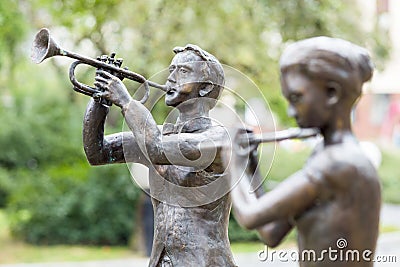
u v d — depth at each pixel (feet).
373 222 8.39
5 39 37.83
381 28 39.22
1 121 44.16
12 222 42.19
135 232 39.52
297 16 36.27
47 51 11.63
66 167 43.75
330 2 37.40
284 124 35.58
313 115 8.36
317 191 8.29
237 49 36.06
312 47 8.32
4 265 35.24
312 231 8.40
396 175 61.77
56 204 41.55
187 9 36.27
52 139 44.57
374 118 75.51
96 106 12.55
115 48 36.63
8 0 36.76
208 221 12.48
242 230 39.70
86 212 41.32
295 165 42.06
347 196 8.26
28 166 44.32
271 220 8.39
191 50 12.47
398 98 74.90
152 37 35.83
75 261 36.55
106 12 36.76
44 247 40.98
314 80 8.29
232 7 36.14
